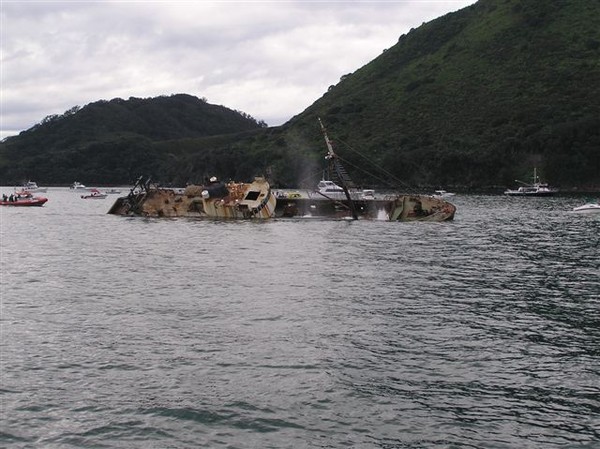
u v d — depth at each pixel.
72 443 13.68
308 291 28.64
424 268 35.34
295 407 15.36
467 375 17.50
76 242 50.88
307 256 40.34
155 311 24.91
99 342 20.67
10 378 17.41
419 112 193.00
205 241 49.97
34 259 40.75
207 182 76.69
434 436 13.89
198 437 13.88
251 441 13.67
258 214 71.12
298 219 72.12
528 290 28.97
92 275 33.88
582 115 157.50
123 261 39.19
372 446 13.45
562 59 183.25
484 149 161.88
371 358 18.88
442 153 164.25
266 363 18.42
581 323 22.92
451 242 48.62
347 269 34.97
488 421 14.63
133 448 13.44
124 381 17.12
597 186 147.25
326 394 16.12
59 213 92.50
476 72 198.88
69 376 17.55
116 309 25.39
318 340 20.69
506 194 136.25
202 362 18.55
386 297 27.31
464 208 95.06
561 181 149.88
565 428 14.27
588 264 37.03
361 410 15.20
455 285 30.16
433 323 22.84
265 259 39.12
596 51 181.38
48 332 21.95
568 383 16.94
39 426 14.48
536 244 47.50
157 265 37.25
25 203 115.50
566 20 199.62
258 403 15.58
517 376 17.44
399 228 60.94
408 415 14.93
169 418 14.80
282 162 186.38
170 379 17.20
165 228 62.44
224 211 72.50
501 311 24.73
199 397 15.97
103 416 14.95
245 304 25.97
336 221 69.50
